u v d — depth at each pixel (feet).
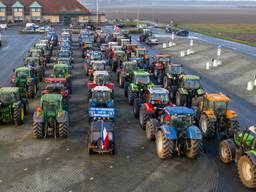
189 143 56.70
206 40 242.17
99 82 93.61
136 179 52.03
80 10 379.55
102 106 76.95
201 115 70.23
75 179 51.57
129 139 67.51
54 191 48.21
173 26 363.56
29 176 52.21
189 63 157.79
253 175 47.75
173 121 58.29
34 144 63.93
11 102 72.64
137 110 79.46
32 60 120.67
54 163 56.59
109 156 59.62
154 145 64.64
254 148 50.14
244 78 126.31
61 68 103.96
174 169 55.47
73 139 66.80
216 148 64.18
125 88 98.07
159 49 203.21
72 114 82.28
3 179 51.16
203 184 51.24
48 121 66.18
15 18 367.45
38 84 110.11
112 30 312.29
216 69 143.23
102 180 51.47
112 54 147.13
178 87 93.86
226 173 54.65
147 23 402.11
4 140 65.57
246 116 83.10
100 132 59.31
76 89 106.73
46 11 371.97
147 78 90.84
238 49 195.00
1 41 220.84
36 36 259.19
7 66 139.23
